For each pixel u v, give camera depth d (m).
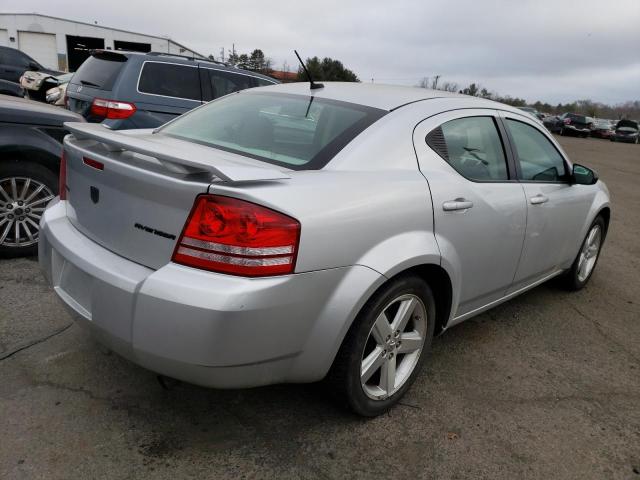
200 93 6.72
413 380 2.76
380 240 2.32
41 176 4.20
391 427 2.56
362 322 2.33
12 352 2.88
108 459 2.19
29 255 4.28
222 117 3.02
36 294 3.60
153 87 6.35
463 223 2.76
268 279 1.96
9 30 33.22
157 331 1.95
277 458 2.28
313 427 2.50
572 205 3.91
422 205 2.52
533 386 3.07
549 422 2.74
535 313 4.13
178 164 1.99
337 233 2.13
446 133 2.89
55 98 10.20
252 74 7.39
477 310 3.25
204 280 1.93
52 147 4.20
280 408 2.61
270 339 2.02
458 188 2.77
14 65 17.09
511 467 2.38
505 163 3.29
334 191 2.20
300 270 2.03
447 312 2.86
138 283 2.02
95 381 2.69
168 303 1.92
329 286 2.14
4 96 4.54
